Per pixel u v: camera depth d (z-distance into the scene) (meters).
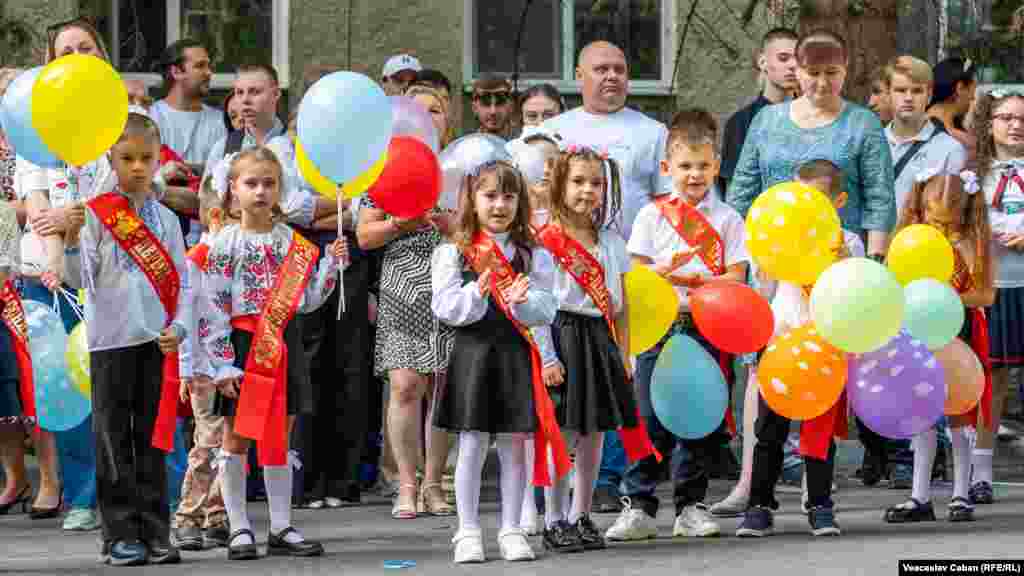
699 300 12.70
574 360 12.30
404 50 21.41
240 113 16.14
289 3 21.16
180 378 12.10
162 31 21.34
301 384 12.49
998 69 22.66
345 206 15.64
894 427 12.62
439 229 14.64
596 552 12.29
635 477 12.99
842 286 12.08
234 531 12.30
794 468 16.52
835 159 14.39
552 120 16.11
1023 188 16.03
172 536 13.16
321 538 13.51
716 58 21.98
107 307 11.87
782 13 18.70
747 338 12.58
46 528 14.45
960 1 22.72
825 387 12.44
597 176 12.42
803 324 13.09
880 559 11.60
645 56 22.20
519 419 11.87
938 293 12.99
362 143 12.41
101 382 11.95
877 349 12.56
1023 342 15.68
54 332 13.38
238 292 12.29
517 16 22.08
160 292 11.94
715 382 12.71
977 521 13.78
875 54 17.31
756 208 12.66
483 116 17.09
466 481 12.02
